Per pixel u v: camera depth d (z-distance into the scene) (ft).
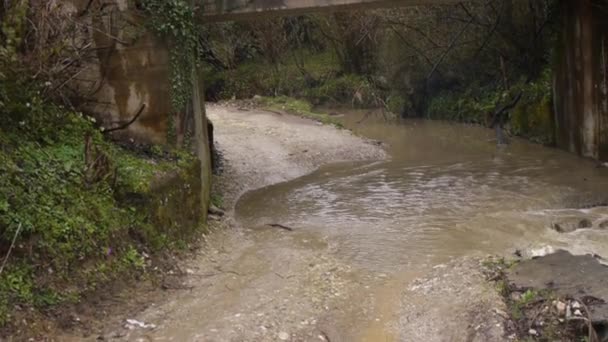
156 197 30.83
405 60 91.40
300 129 74.43
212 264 31.30
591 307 22.56
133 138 37.11
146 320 23.94
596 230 35.35
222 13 41.47
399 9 85.66
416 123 87.92
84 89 36.37
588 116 54.13
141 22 36.52
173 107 37.14
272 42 123.03
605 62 51.55
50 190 25.99
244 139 67.31
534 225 36.52
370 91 102.94
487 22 77.41
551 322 22.48
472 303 24.98
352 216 41.06
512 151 61.67
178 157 36.24
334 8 42.86
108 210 27.89
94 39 36.19
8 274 21.88
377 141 70.79
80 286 24.04
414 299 26.61
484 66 84.17
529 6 71.41
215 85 122.52
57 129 31.27
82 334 22.25
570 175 49.08
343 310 25.86
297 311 25.41
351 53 110.83
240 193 48.78
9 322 20.61
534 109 66.39
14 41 29.22
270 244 35.04
